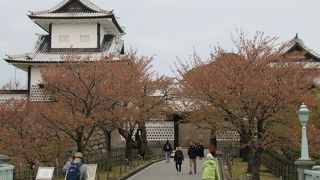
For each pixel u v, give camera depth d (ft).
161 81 143.95
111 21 179.52
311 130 89.92
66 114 100.17
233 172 111.75
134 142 172.04
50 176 76.89
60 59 166.20
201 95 97.81
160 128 208.33
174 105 143.13
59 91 106.73
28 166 110.32
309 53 172.86
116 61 126.62
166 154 164.96
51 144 113.39
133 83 124.16
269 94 87.66
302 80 95.20
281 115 89.45
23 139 114.11
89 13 179.42
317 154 98.12
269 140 90.02
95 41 180.65
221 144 188.85
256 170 91.45
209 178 77.56
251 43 111.86
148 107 137.28
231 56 98.32
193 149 123.34
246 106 90.68
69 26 181.98
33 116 112.68
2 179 59.77
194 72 106.01
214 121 97.35
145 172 127.44
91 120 100.17
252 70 93.15
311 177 62.23
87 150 143.33
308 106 91.91
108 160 116.67
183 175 118.52
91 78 104.99
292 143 91.09
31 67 172.96
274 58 96.68
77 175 59.21
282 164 98.78
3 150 112.78
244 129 94.73
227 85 91.76
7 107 119.03
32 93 168.76
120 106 115.44
